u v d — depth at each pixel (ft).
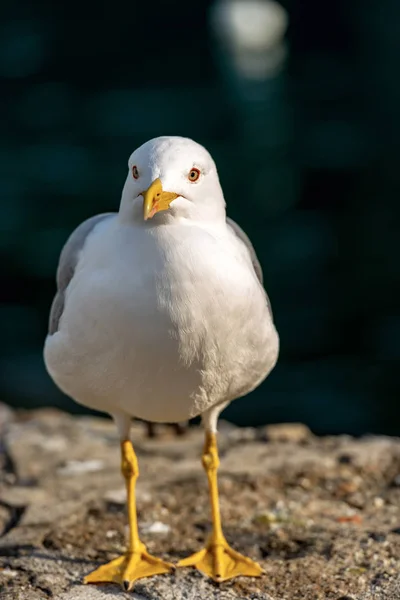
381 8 106.01
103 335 18.47
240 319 18.58
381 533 22.53
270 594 20.03
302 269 66.85
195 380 18.86
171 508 24.77
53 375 20.77
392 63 100.99
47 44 107.45
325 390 53.83
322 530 23.13
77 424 31.55
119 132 87.61
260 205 75.51
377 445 28.71
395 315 61.57
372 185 78.33
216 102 95.66
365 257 68.28
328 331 59.82
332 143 85.76
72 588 20.33
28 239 69.46
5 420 32.53
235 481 26.21
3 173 79.10
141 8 111.86
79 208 73.56
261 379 20.70
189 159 18.40
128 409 19.98
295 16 111.55
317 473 26.68
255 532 23.29
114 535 23.22
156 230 18.25
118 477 26.53
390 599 19.63
